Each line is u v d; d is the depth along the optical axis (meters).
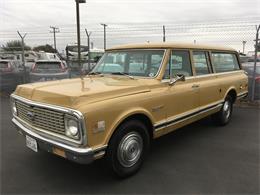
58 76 12.61
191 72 5.25
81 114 3.21
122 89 3.86
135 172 4.16
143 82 4.30
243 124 6.98
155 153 4.98
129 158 3.98
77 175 4.14
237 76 7.06
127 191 3.70
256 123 7.09
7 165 4.47
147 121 4.25
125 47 5.09
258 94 9.59
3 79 12.49
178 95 4.73
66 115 3.34
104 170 3.96
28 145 4.06
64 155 3.47
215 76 6.04
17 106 4.36
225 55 6.64
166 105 4.48
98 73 5.21
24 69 12.63
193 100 5.18
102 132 3.45
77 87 3.86
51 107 3.45
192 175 4.13
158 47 4.67
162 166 4.43
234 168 4.37
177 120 4.77
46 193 3.65
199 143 5.52
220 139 5.77
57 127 3.50
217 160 4.68
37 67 12.63
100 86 3.94
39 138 3.68
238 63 7.39
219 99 6.20
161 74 4.47
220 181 3.94
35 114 3.78
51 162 4.58
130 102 3.82
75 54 27.31
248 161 4.64
